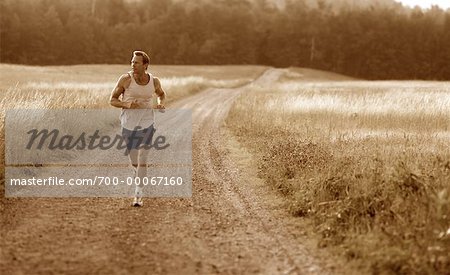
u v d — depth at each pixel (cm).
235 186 1174
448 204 748
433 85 8744
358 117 2422
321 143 1441
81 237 772
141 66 945
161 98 1005
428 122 2242
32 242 739
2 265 646
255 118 2408
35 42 19938
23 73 8719
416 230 714
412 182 887
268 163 1307
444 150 1343
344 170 1045
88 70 11831
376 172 966
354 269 666
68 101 1873
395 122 2298
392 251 664
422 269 634
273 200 1049
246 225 868
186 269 660
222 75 14200
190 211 952
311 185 977
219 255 717
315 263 692
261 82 11944
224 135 2136
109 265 662
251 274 649
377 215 787
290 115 2594
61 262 666
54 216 880
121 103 945
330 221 807
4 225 814
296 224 877
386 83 10219
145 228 834
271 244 769
